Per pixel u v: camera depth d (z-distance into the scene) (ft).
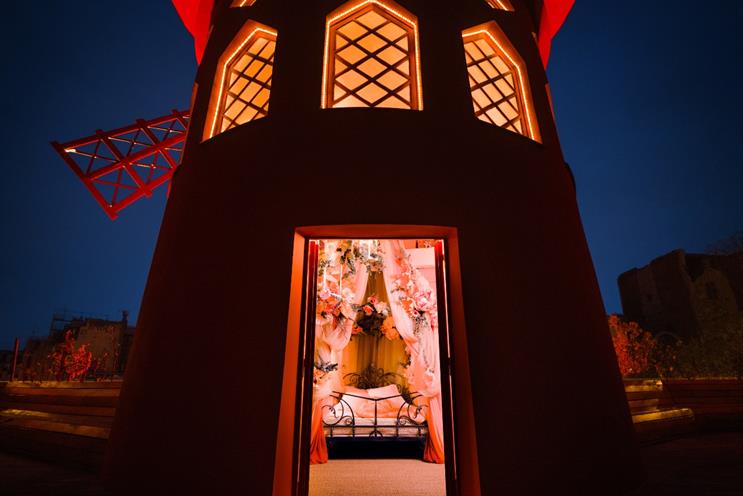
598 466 10.82
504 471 9.73
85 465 14.17
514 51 15.85
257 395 10.15
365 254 18.80
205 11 21.68
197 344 11.24
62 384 19.98
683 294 51.83
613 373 12.98
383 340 23.52
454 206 11.94
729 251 49.93
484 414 10.11
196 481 9.91
